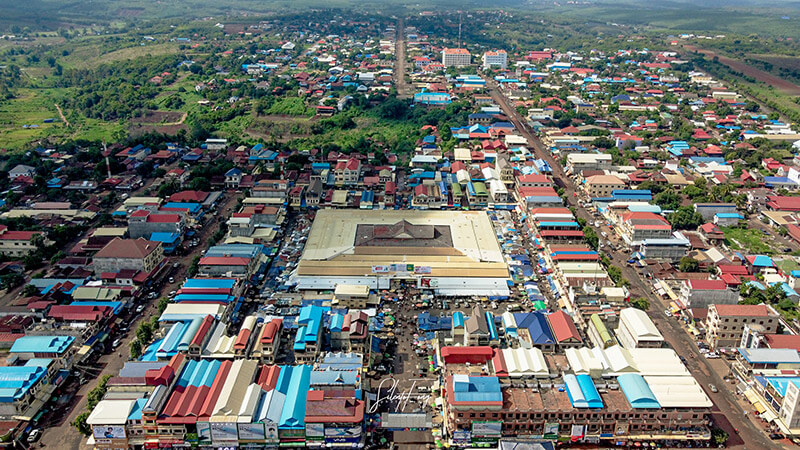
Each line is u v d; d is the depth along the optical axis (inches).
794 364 7613.2
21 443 6697.8
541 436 6727.4
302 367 7455.7
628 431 6771.7
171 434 6540.4
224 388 6939.0
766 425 7096.5
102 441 6535.4
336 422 6525.6
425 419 7066.9
